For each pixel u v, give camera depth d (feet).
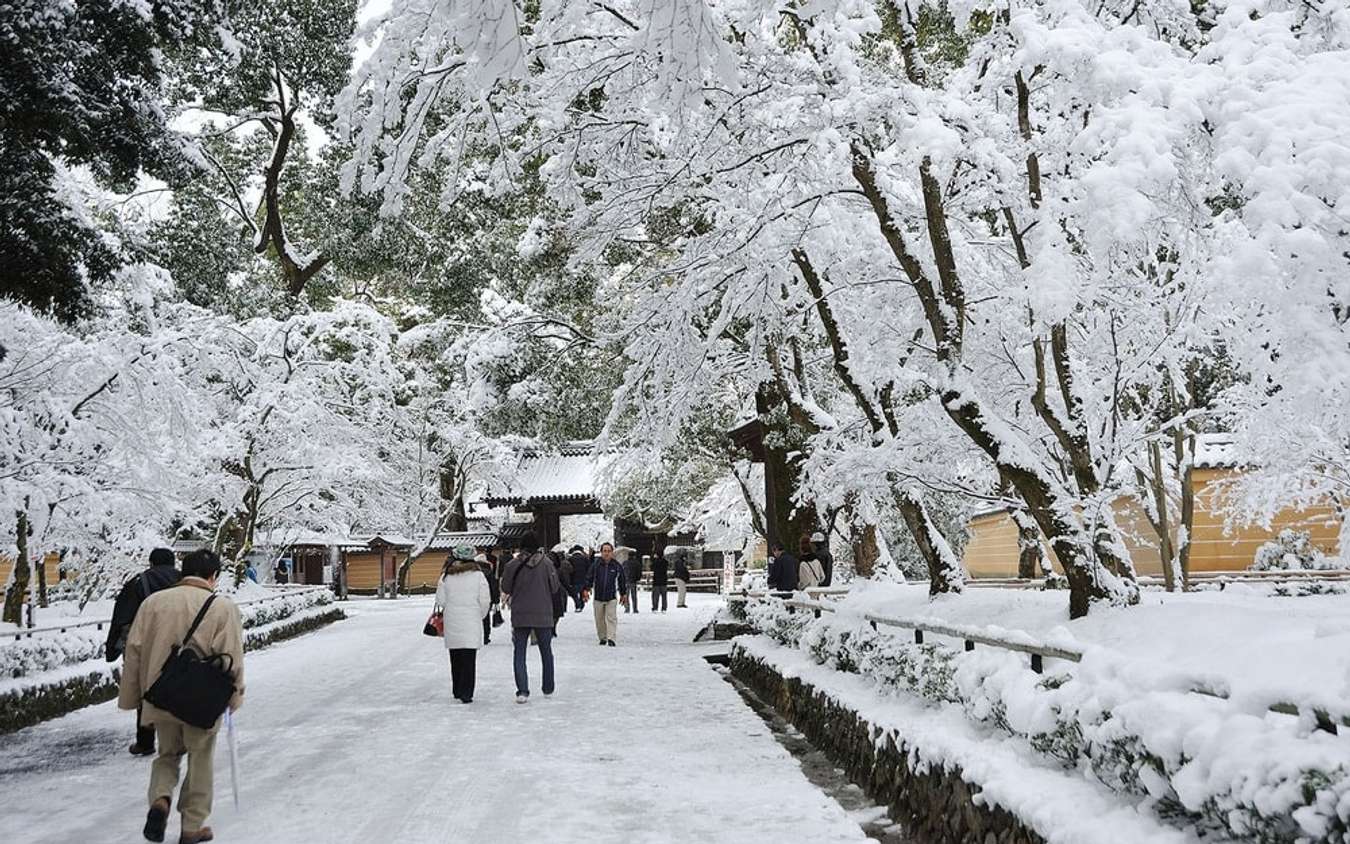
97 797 22.75
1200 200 21.12
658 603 109.60
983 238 34.17
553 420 77.82
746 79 28.71
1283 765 8.98
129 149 28.76
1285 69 17.08
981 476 37.29
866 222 33.01
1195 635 16.99
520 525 160.25
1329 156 15.23
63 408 43.34
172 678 18.06
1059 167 26.20
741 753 26.96
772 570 58.29
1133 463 40.29
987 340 30.45
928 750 18.04
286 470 86.53
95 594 69.10
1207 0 24.27
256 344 81.87
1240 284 16.28
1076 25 19.66
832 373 56.90
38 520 43.93
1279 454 36.91
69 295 28.12
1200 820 10.75
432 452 123.54
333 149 95.25
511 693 39.88
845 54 26.48
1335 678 10.05
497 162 33.63
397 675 46.73
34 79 24.68
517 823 19.48
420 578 183.11
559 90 31.58
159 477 49.39
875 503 52.01
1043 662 17.84
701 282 35.50
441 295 97.19
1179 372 33.65
